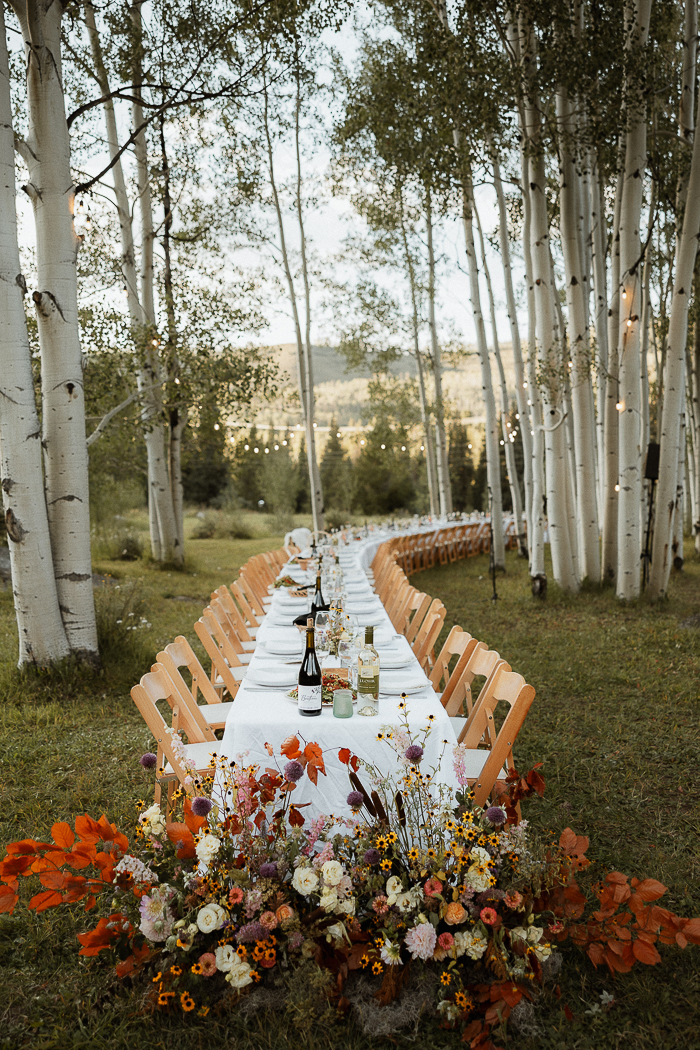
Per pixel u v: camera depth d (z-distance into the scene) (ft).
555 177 32.32
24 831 10.71
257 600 21.25
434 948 7.02
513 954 7.09
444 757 8.91
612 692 17.42
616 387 29.68
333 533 37.22
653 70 25.85
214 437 39.32
